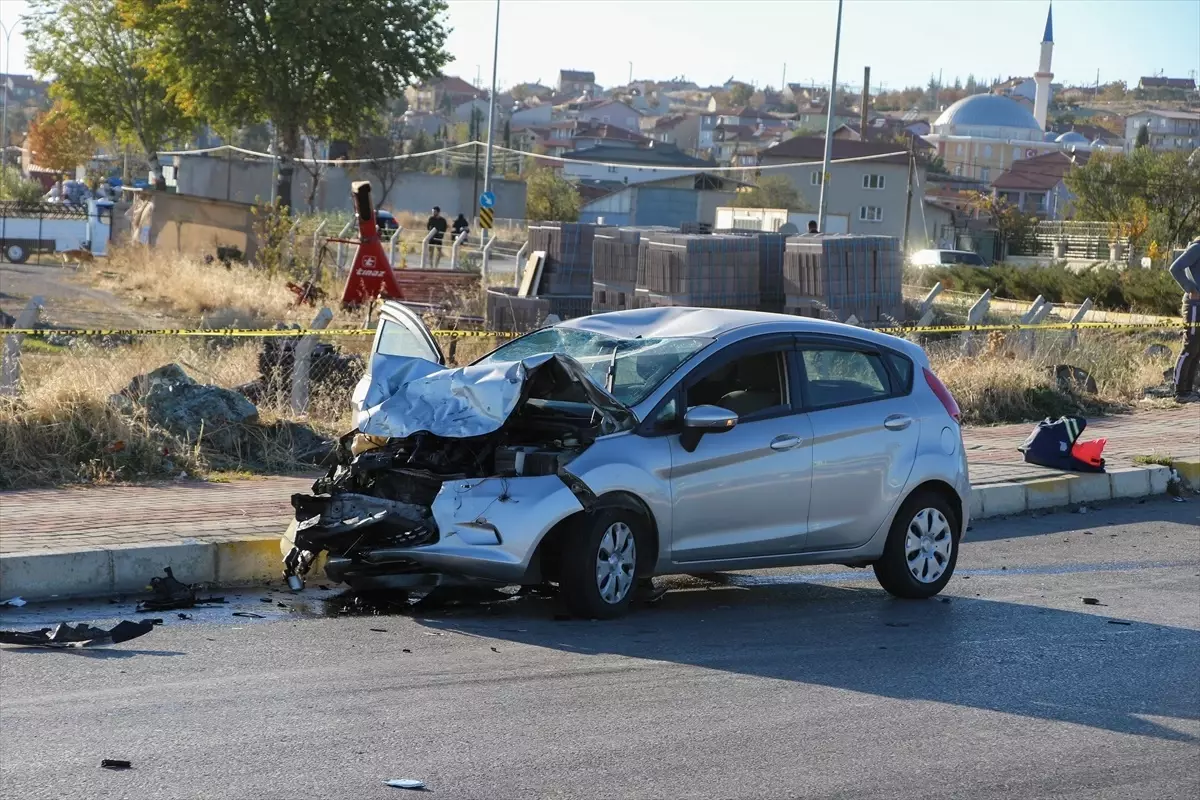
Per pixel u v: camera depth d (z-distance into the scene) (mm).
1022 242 83250
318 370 14242
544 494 7953
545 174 95375
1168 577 10297
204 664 6957
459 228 47719
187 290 29484
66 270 37844
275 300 28938
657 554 8398
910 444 9352
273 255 34281
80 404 11656
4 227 41125
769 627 8344
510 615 8359
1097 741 6316
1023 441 15586
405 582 8469
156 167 73438
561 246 25734
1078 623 8734
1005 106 194750
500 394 8148
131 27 51375
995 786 5648
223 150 73250
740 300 22250
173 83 52750
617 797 5316
